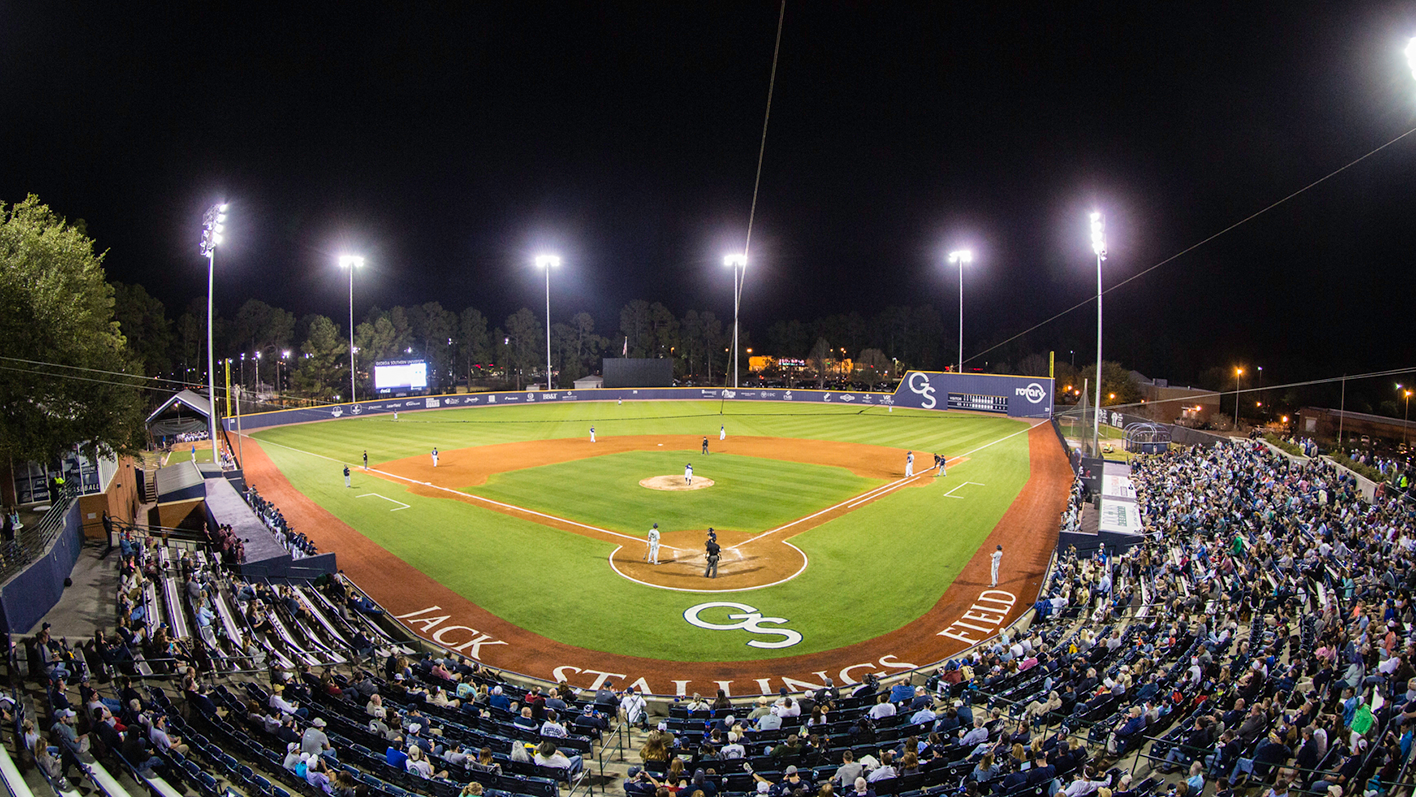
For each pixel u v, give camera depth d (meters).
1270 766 11.27
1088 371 88.19
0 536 20.69
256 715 13.66
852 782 11.59
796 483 40.56
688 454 50.56
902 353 141.12
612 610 22.78
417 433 62.69
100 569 23.78
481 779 11.82
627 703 15.34
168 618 19.72
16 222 24.31
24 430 23.58
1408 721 11.02
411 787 11.88
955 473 43.69
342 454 51.56
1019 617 22.23
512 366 129.00
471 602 23.48
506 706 15.68
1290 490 31.52
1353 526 25.22
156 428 60.06
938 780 12.06
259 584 23.61
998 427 65.44
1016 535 30.58
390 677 17.14
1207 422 81.44
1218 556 23.12
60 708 13.09
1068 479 41.94
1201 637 17.52
